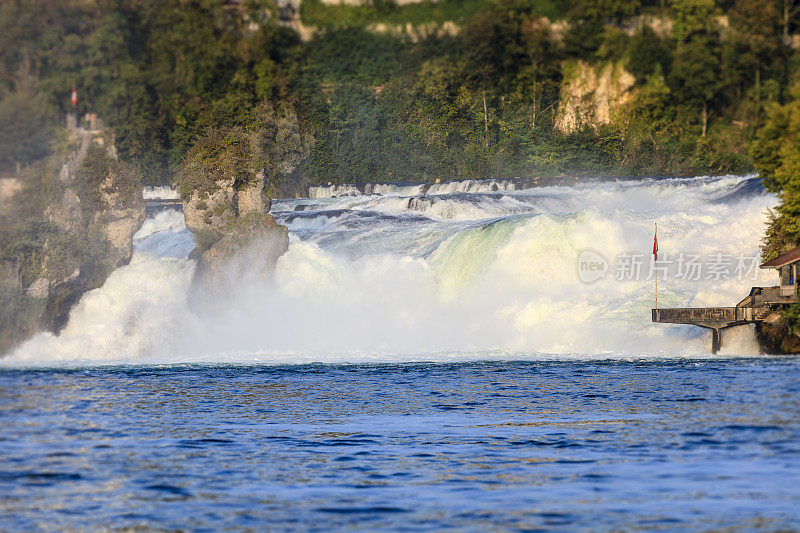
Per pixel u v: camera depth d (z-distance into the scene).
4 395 170.00
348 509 94.62
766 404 146.62
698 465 109.56
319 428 138.88
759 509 91.56
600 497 97.00
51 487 105.06
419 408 153.88
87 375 194.75
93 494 101.88
